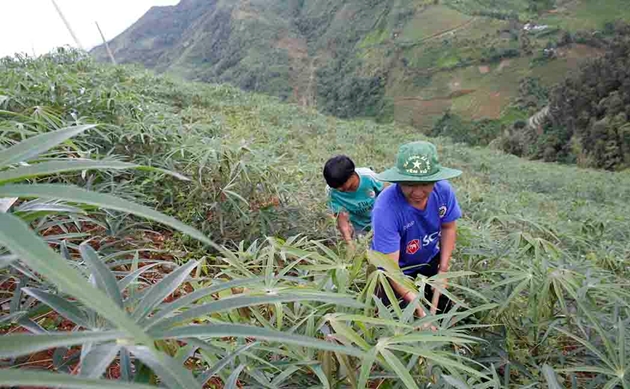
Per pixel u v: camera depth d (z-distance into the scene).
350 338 1.23
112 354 0.75
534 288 2.01
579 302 1.83
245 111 10.26
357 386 1.16
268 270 1.72
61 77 4.47
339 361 1.24
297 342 0.75
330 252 1.92
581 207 7.89
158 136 3.74
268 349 1.35
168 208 3.29
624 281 2.96
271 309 1.59
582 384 2.09
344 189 3.06
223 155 3.41
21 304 1.58
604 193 12.05
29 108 3.47
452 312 1.64
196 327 0.77
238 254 2.15
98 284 0.93
